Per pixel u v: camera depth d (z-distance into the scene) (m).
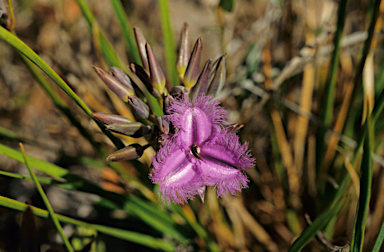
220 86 0.14
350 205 0.18
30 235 0.14
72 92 0.14
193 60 0.14
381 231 0.14
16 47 0.13
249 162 0.13
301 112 0.18
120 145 0.15
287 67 0.18
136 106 0.13
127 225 0.19
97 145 0.17
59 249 0.17
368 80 0.17
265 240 0.19
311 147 0.19
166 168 0.13
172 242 0.18
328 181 0.18
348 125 0.18
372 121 0.15
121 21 0.17
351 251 0.14
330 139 0.19
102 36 0.17
